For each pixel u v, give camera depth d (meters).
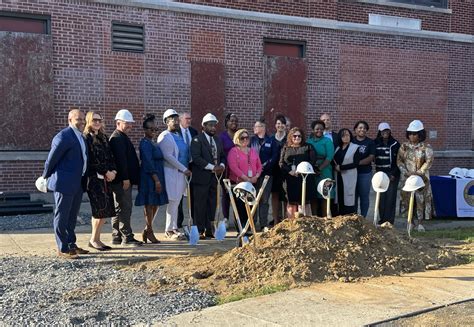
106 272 6.55
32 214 11.02
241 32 14.31
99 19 12.68
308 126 15.31
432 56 17.12
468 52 17.77
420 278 6.30
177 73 13.58
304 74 15.20
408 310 5.09
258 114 14.62
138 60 13.13
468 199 11.02
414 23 16.86
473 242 8.47
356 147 9.25
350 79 15.88
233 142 9.20
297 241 6.70
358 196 9.67
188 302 5.40
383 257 6.77
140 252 7.55
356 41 15.93
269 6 14.64
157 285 5.98
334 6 15.52
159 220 10.63
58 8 12.27
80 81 12.54
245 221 8.84
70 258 7.14
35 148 12.14
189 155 8.67
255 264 6.43
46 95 12.19
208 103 13.97
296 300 5.41
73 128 7.08
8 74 11.81
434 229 9.96
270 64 14.73
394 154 9.73
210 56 13.95
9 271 6.49
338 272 6.32
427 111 17.17
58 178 6.96
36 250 7.72
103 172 7.37
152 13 13.24
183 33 13.60
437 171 17.39
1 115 11.77
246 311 5.09
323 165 8.90
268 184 9.02
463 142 17.86
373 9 16.20
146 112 13.26
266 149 9.16
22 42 11.91
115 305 5.30
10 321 4.83
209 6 13.84
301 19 15.02
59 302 5.39
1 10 11.75
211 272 6.49
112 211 7.57
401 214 10.03
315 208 9.35
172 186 8.33
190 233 8.08
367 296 5.55
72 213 7.34
